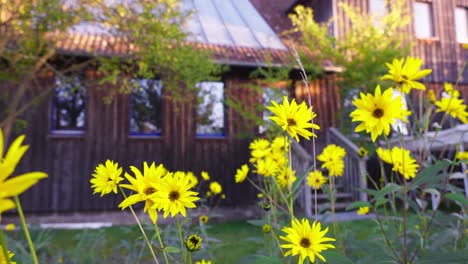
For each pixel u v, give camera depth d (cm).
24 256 196
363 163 705
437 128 207
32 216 705
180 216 279
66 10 553
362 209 235
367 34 848
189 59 593
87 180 739
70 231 571
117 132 768
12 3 519
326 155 229
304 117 111
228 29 986
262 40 965
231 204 788
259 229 518
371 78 780
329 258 109
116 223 715
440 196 165
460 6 1148
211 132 833
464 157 222
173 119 800
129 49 636
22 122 624
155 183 95
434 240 190
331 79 904
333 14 1011
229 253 336
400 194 191
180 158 789
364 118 105
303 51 860
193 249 103
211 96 773
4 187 39
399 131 163
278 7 1188
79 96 772
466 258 119
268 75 769
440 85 1061
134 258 275
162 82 661
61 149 740
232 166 809
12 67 570
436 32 1102
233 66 806
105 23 596
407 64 130
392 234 178
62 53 652
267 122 730
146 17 557
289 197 124
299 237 105
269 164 201
